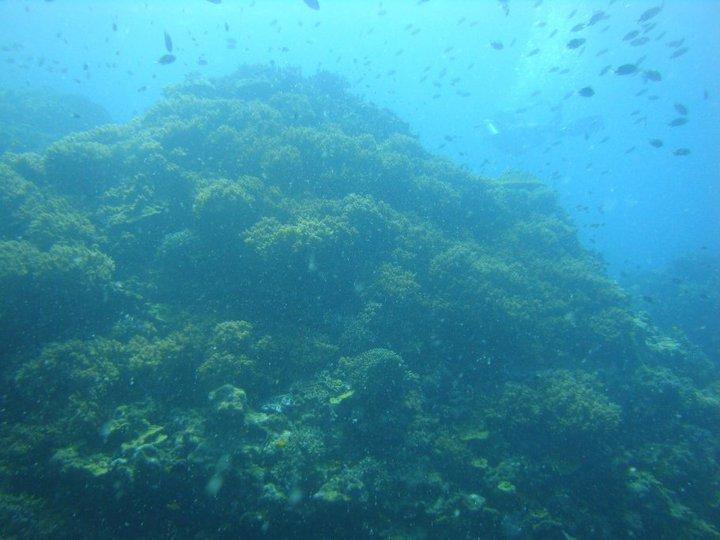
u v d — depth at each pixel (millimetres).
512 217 16109
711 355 20781
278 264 9508
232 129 14102
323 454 7137
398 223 12023
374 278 10461
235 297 9641
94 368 7406
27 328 7863
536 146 38000
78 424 6641
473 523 7172
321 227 10031
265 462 6641
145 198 11289
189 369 8008
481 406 9227
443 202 14227
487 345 10375
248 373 7801
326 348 9023
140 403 7352
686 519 8172
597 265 15727
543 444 8750
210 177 12547
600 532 7641
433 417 8586
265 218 10266
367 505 6805
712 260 30312
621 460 8742
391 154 14781
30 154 12258
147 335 8617
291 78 21562
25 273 8055
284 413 7645
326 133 14930
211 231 10203
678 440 10078
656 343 13945
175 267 10242
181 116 15680
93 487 5945
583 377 10273
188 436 6602
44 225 9727
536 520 7320
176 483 6215
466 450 8078
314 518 6457
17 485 5977
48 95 31219
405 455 7711
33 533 5516
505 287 11875
